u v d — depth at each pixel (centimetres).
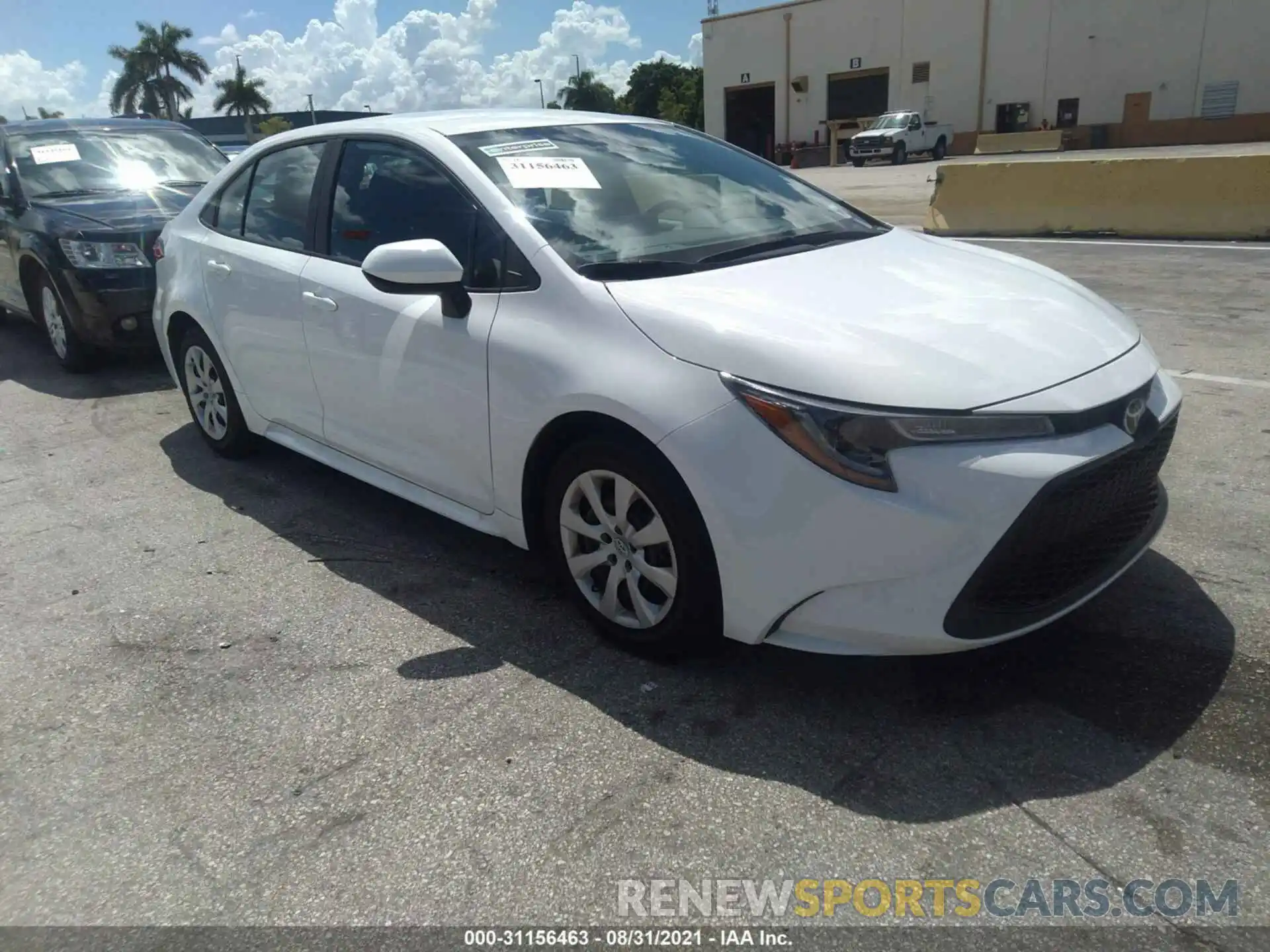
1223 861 208
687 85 7094
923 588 235
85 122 769
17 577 371
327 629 322
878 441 233
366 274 300
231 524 413
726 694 275
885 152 3306
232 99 5566
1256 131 3222
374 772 250
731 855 217
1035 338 262
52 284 630
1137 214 1049
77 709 284
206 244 447
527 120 372
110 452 512
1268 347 582
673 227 327
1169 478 404
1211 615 299
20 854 228
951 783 235
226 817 237
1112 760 239
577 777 244
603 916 203
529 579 352
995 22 3638
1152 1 3306
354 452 382
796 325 257
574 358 278
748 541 247
